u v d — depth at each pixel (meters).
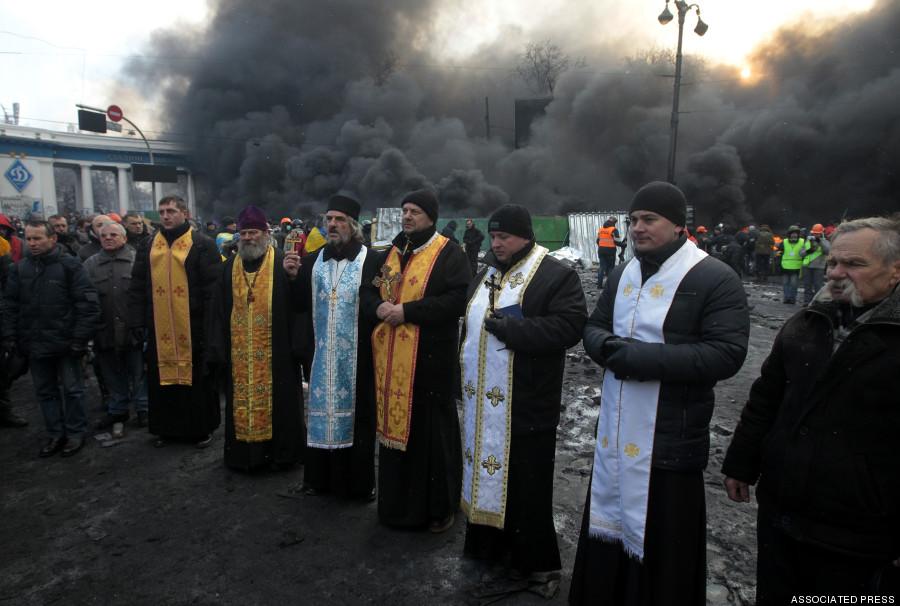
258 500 3.79
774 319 10.16
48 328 4.39
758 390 2.03
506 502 2.77
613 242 14.70
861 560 1.65
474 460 2.82
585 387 6.04
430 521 3.39
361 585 2.88
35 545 3.29
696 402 2.09
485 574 2.94
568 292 2.67
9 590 2.89
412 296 3.21
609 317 2.36
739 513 3.52
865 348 1.62
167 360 4.56
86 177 50.88
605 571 2.24
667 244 2.16
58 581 2.96
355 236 3.69
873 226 1.67
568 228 22.34
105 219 5.17
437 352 3.24
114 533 3.41
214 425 4.76
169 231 4.54
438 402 3.28
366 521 3.50
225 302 4.11
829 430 1.68
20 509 3.70
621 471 2.16
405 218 3.26
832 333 1.75
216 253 4.68
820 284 11.77
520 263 2.78
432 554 3.14
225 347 4.11
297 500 3.78
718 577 2.88
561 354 2.74
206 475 4.17
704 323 2.06
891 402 1.58
